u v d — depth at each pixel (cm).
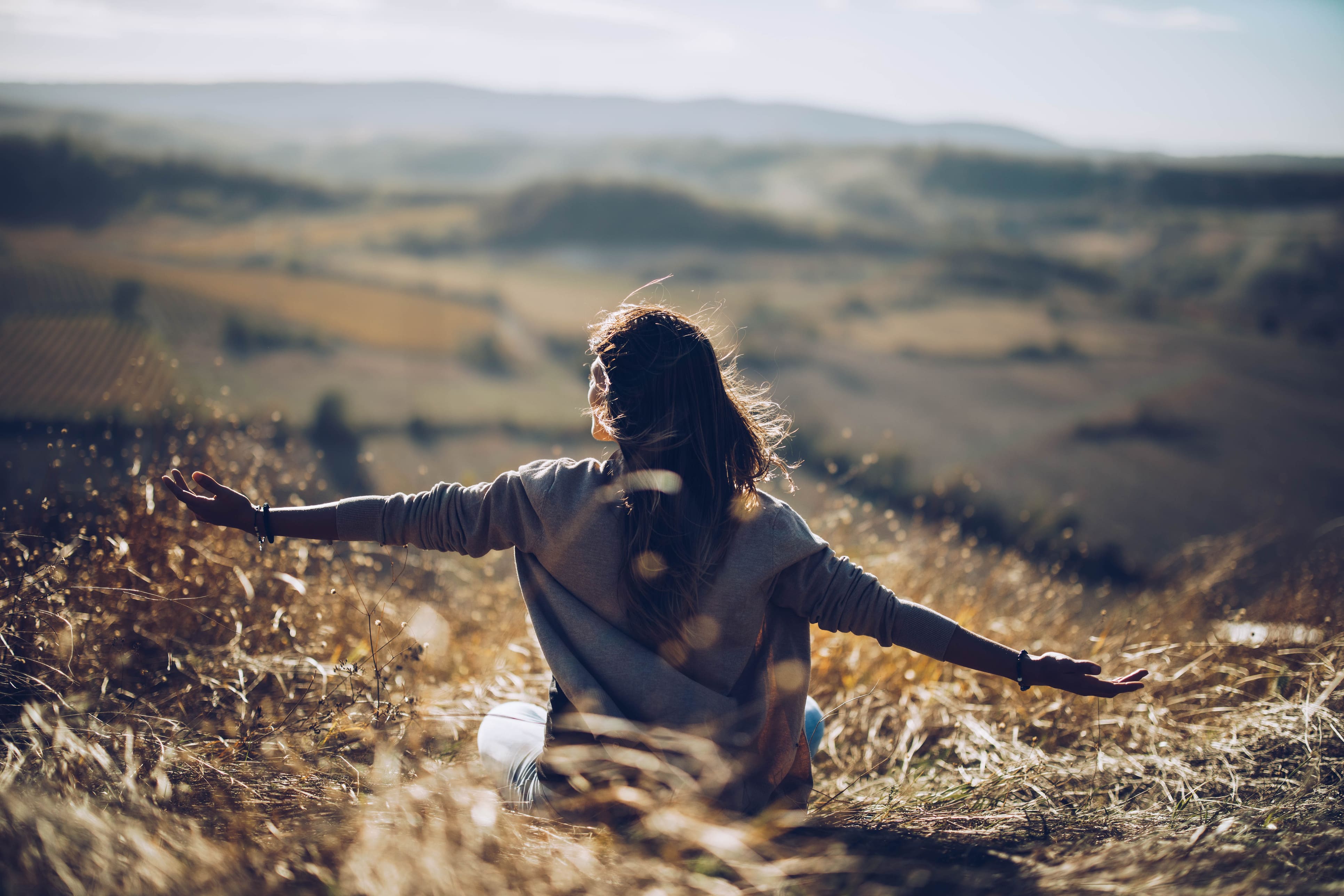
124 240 15975
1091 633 294
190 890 107
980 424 6162
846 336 9594
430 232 19188
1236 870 131
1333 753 198
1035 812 172
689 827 119
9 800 116
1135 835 156
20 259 10075
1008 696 252
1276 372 8244
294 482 269
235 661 202
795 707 162
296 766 163
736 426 153
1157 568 381
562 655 153
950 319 11450
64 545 212
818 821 170
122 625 212
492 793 137
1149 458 5228
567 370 7750
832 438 3591
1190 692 257
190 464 249
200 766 156
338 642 250
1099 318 11919
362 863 111
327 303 9738
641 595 149
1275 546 387
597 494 153
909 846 150
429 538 163
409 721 186
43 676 178
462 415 5588
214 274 11062
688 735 138
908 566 326
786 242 19525
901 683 258
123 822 122
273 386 5775
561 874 118
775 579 157
